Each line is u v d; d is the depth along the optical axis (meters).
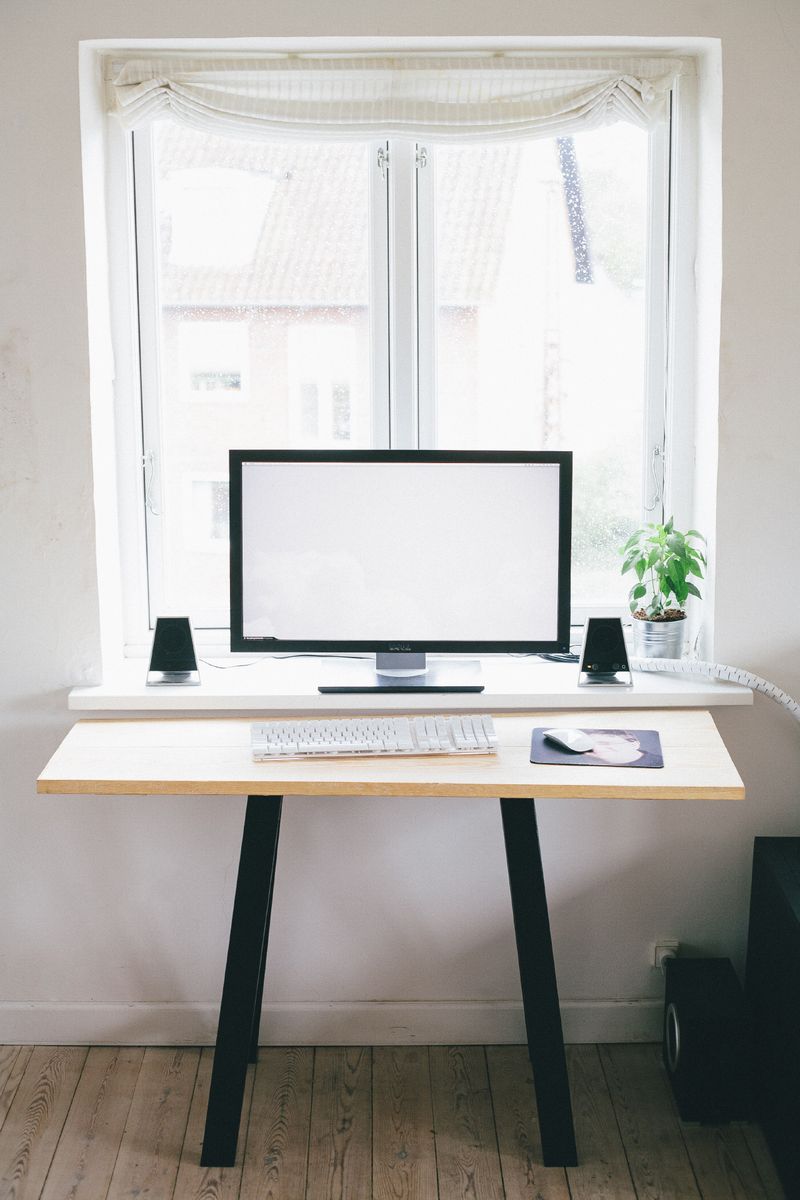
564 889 2.56
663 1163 2.20
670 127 2.48
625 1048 2.59
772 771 2.49
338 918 2.57
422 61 2.40
